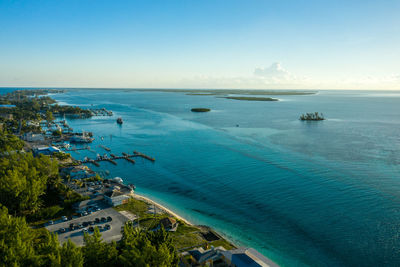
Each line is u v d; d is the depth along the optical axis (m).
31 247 53.59
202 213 98.94
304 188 118.50
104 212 94.81
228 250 68.69
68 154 174.00
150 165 160.62
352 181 125.19
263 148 191.38
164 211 98.69
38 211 89.88
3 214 64.06
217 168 150.00
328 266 70.12
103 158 174.75
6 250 50.97
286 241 80.94
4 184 89.19
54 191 108.69
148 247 52.16
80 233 80.00
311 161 157.38
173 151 190.25
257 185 123.69
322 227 87.62
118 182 123.50
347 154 171.50
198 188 122.94
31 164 114.81
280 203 105.19
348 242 79.44
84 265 53.03
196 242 78.19
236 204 105.62
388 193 111.25
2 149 163.00
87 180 124.94
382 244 78.19
